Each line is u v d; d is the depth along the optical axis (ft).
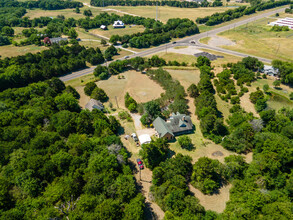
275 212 175.32
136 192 217.56
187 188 209.26
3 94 354.74
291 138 263.90
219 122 286.25
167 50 641.40
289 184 202.08
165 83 429.38
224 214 186.60
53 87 412.16
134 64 510.99
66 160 219.61
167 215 179.63
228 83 413.80
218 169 226.79
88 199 183.73
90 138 267.39
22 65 489.26
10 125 287.89
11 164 218.79
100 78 478.59
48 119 302.45
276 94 380.58
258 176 211.61
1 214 169.27
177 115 315.17
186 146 273.54
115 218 172.96
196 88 389.39
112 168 214.90
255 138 263.29
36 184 199.82
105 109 369.71
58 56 566.77
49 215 169.48
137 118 344.28
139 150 276.41
